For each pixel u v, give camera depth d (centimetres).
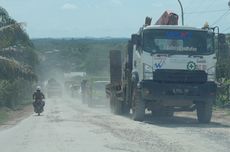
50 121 2702
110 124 2381
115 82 3316
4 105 4584
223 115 2955
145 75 2394
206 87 2398
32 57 5319
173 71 2386
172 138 1795
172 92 2383
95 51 10875
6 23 4603
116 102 3212
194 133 1953
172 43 2405
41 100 3544
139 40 2450
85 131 2072
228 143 1656
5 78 4506
